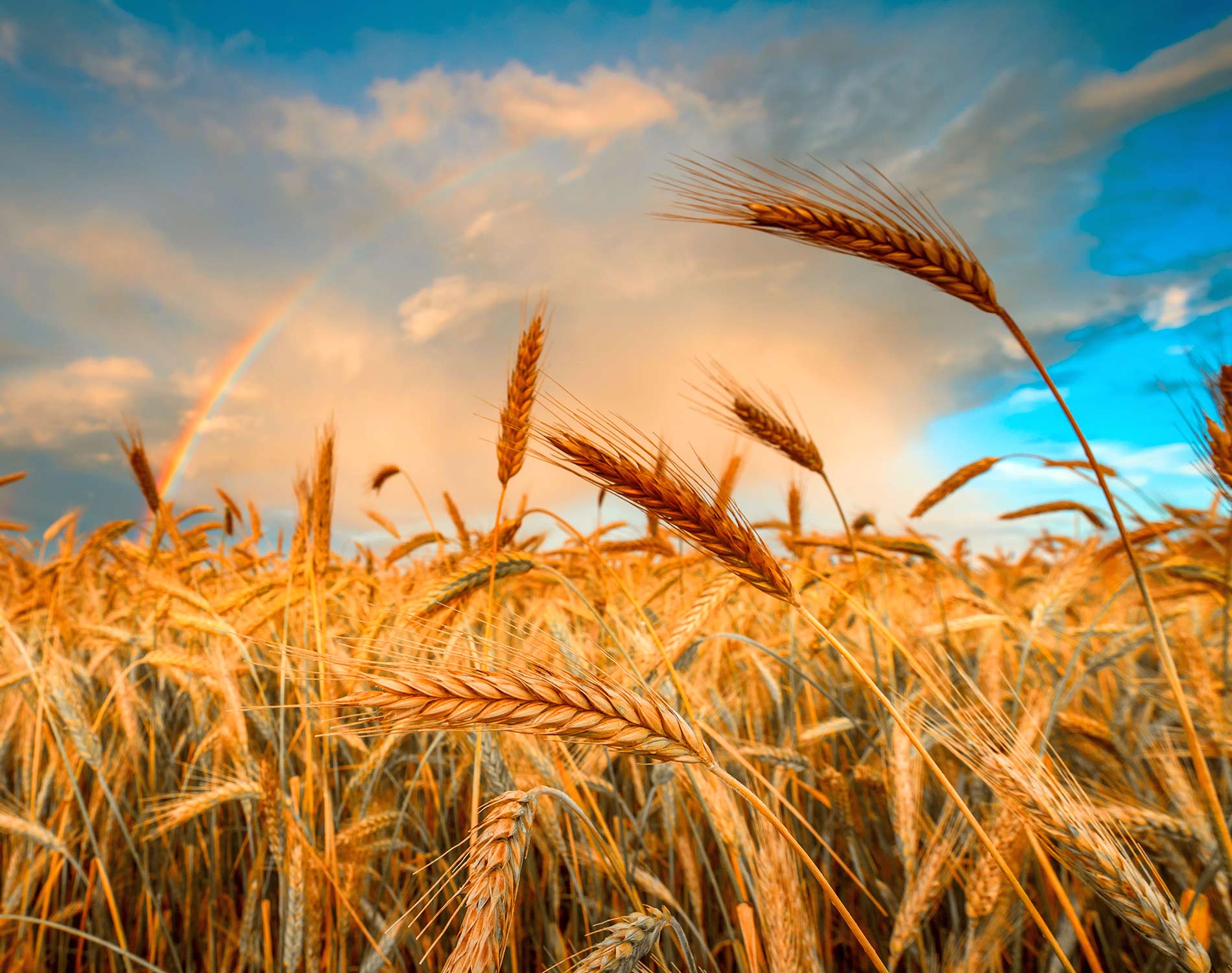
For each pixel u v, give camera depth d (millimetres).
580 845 346
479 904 151
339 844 370
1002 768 218
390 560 673
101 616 725
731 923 404
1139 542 471
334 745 479
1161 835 269
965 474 538
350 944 415
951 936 316
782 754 369
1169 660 212
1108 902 199
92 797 462
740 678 513
